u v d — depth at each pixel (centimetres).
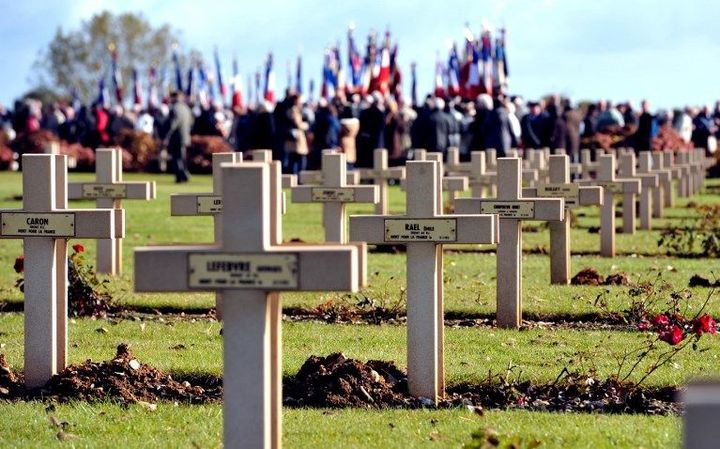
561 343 1547
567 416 1205
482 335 1609
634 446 1084
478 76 5650
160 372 1344
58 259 1309
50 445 1101
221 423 1173
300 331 1639
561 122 4750
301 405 1259
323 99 5916
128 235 3008
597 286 2036
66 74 12406
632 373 1353
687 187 4475
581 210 3819
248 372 918
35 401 1259
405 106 5266
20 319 1759
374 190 2203
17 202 4016
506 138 4400
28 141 6462
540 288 2000
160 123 6238
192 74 7800
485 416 1205
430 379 1279
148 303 1869
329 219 2214
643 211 3195
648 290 1833
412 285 1280
